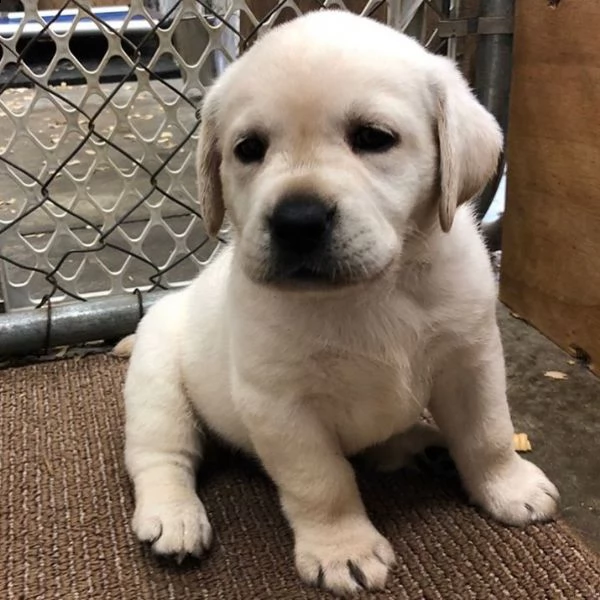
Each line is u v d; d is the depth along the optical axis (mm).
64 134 424
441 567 279
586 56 369
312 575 275
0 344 420
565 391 389
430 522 302
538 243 431
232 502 321
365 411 286
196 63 421
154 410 327
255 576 281
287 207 230
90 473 338
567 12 377
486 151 270
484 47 450
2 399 391
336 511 282
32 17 389
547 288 429
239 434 320
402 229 255
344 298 262
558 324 425
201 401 324
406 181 250
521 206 440
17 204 519
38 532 305
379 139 245
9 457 349
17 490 328
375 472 334
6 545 299
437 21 450
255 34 405
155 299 438
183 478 317
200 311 326
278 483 288
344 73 240
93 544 299
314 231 230
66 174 433
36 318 423
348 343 267
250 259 244
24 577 284
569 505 321
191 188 459
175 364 333
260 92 247
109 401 388
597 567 276
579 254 399
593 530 308
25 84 469
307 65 242
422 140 254
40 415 378
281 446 279
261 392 276
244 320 275
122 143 468
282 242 234
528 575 274
